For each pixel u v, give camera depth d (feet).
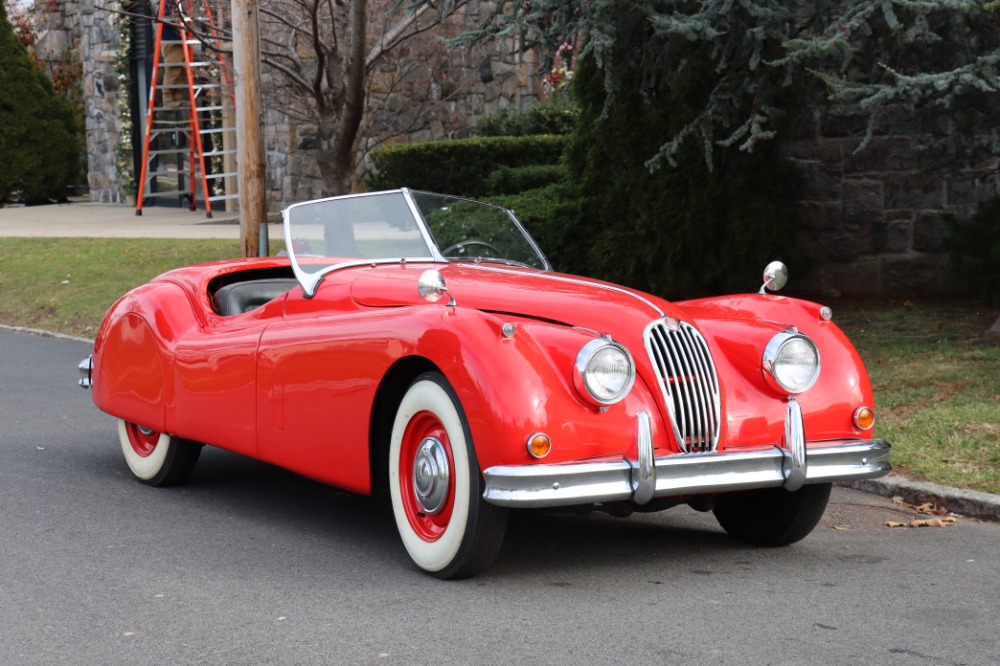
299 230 17.87
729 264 35.53
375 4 61.77
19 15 102.47
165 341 19.22
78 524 17.44
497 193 45.39
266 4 54.44
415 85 64.18
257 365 17.17
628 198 36.22
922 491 19.11
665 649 12.13
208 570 15.07
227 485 20.40
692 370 14.87
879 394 25.23
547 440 13.43
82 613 13.33
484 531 13.94
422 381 14.60
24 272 51.93
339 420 15.65
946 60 27.89
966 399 23.97
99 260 52.90
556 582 14.62
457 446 13.99
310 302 17.35
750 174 35.99
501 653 12.01
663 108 35.12
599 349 13.75
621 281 36.58
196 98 75.20
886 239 38.73
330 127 48.93
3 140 84.64
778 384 15.12
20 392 29.71
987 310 34.71
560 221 36.60
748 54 28.43
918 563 15.70
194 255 52.60
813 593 14.21
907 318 34.19
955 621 13.12
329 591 14.16
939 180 35.81
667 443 14.42
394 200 18.30
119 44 82.33
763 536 16.72
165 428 19.21
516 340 13.88
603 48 26.22
